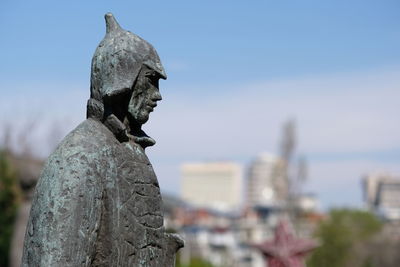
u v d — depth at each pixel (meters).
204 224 166.38
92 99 8.59
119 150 8.43
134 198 8.43
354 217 111.56
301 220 99.81
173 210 136.12
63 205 7.87
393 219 153.00
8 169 32.59
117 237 8.21
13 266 27.67
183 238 8.94
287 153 96.75
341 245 102.62
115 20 8.76
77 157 8.07
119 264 8.23
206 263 70.31
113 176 8.27
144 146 8.84
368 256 98.88
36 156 46.88
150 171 8.69
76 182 7.96
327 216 113.56
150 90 8.74
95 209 8.04
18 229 28.09
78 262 7.88
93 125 8.45
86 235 7.94
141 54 8.62
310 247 33.88
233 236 157.88
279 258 33.66
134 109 8.68
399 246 104.81
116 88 8.44
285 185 96.44
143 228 8.48
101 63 8.53
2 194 31.62
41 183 8.00
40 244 7.80
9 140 48.75
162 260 8.72
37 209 7.92
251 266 140.38
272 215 163.75
